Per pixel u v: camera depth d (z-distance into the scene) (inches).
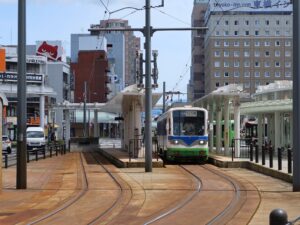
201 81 6161.4
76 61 5423.2
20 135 749.9
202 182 826.2
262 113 1792.6
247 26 5536.4
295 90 693.3
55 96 3902.6
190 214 516.7
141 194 676.1
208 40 5600.4
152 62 1134.4
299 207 557.0
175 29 1051.9
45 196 664.4
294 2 695.7
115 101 1641.2
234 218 489.1
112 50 5167.3
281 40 5546.3
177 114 1337.4
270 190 713.0
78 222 473.7
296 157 693.3
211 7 5349.4
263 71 5565.9
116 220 482.9
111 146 2684.5
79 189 737.6
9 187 769.6
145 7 1059.9
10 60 3206.2
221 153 1528.1
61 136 3873.0
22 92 748.6
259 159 1232.2
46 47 4222.4
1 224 464.1
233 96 1327.5
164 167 1179.3
